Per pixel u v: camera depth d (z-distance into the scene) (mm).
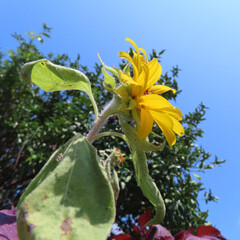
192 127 1386
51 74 302
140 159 311
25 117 1691
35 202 212
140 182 323
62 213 210
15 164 1502
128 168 1209
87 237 198
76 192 226
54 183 227
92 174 243
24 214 204
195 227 1083
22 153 1637
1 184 1588
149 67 332
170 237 442
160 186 1175
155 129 1219
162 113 303
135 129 297
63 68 304
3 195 1491
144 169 311
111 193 231
